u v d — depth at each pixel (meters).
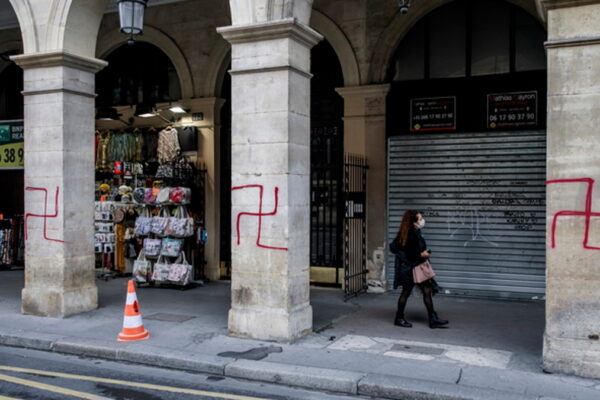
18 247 14.29
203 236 11.67
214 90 12.08
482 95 10.18
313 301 10.04
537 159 9.84
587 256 5.98
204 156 12.16
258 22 7.46
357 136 10.83
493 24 10.18
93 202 9.62
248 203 7.59
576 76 6.05
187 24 12.27
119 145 13.00
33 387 5.98
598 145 5.98
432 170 10.55
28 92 9.23
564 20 6.07
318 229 11.53
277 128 7.42
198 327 8.16
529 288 9.96
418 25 10.66
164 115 12.62
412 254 8.18
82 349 7.29
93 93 9.59
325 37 10.98
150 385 6.07
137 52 13.31
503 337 7.59
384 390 5.70
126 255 12.71
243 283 7.61
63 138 9.02
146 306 9.67
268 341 7.38
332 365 6.38
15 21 13.95
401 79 10.80
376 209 10.79
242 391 5.91
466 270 10.38
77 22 9.20
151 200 11.50
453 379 5.86
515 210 10.02
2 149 14.14
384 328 8.11
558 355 6.02
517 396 5.37
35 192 9.24
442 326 8.14
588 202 6.00
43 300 9.05
